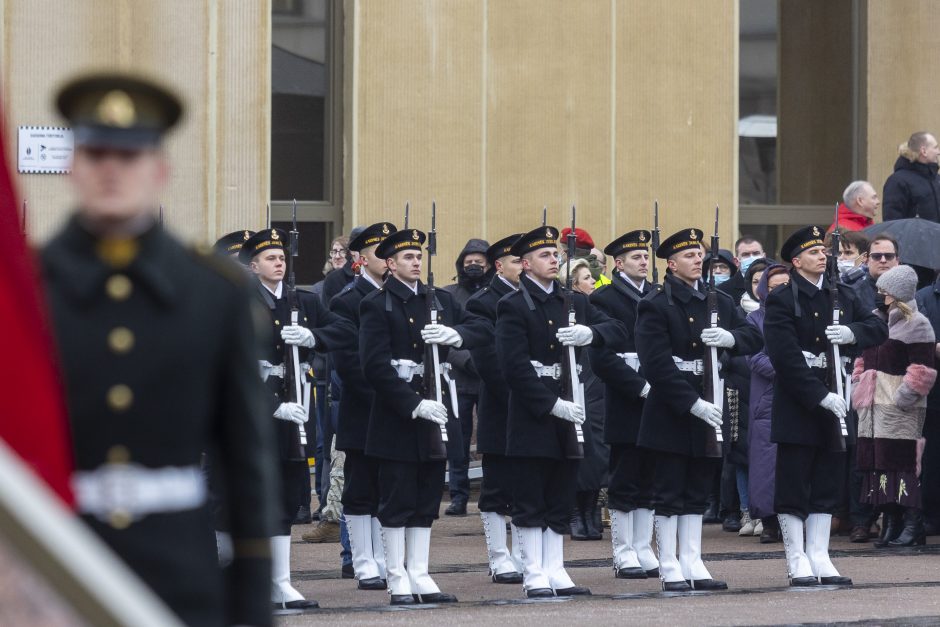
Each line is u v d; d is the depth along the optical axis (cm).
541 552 1736
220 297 652
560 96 3175
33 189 2839
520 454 1711
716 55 3247
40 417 519
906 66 3406
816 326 1778
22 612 405
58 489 520
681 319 1791
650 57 3222
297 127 3159
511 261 1844
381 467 1672
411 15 3114
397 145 3108
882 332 1820
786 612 1576
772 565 1977
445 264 3119
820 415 1767
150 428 636
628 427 1892
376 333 1673
